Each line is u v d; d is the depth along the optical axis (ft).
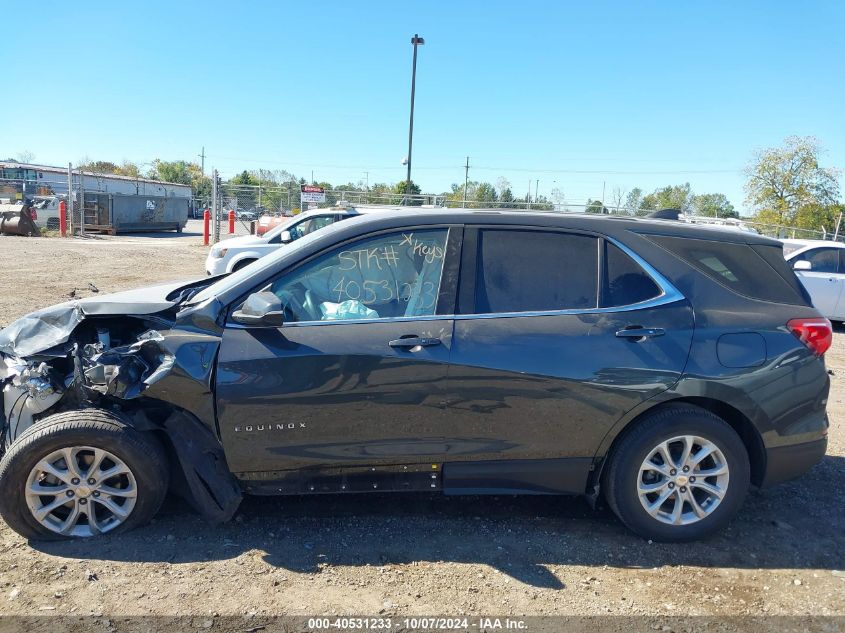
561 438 11.80
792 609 10.41
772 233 105.50
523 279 12.05
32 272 48.85
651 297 12.11
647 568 11.45
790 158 116.57
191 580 10.69
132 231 103.76
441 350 11.44
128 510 11.71
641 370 11.64
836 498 14.46
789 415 12.14
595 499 12.37
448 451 11.73
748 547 12.23
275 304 10.98
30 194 126.11
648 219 13.23
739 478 12.09
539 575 11.12
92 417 11.38
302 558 11.43
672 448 12.16
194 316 11.54
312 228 40.81
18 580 10.55
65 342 12.67
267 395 11.24
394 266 12.07
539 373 11.50
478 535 12.39
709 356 11.82
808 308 12.68
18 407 12.42
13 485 11.13
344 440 11.54
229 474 11.73
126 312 12.68
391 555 11.60
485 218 12.31
